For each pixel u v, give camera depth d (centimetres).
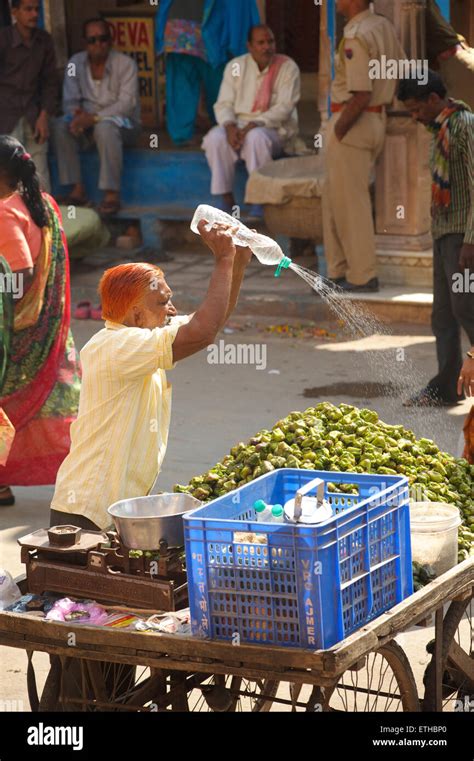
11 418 1063
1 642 582
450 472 697
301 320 1752
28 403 1065
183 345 611
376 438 682
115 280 634
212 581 531
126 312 636
